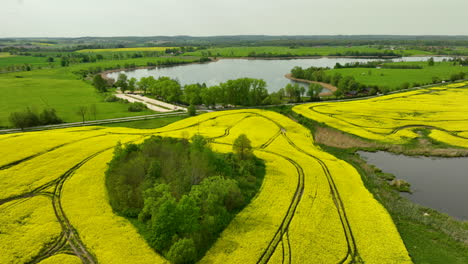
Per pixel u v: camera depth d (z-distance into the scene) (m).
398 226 46.78
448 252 41.28
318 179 58.97
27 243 37.31
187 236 38.47
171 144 63.09
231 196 47.62
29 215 42.88
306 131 94.69
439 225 47.25
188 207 39.06
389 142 83.12
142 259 35.50
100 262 34.81
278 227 43.03
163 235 37.19
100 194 48.88
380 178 64.44
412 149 78.25
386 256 38.53
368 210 48.66
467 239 44.06
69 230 40.12
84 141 72.75
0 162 57.25
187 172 52.22
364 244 40.50
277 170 62.50
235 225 43.19
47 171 55.75
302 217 45.59
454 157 75.00
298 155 72.00
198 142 59.50
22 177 52.97
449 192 59.31
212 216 41.69
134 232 40.16
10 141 68.50
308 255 37.66
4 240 37.69
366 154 78.06
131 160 53.25
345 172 64.06
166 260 35.66
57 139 72.06
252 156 64.56
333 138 88.88
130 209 44.75
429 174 66.88
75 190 49.72
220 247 38.56
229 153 65.81
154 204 41.78
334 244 39.91
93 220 42.06
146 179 50.69
